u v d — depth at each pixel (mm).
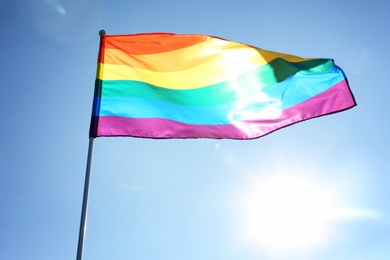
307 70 9609
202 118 8922
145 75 9094
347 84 9422
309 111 9211
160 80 9141
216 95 9219
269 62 9734
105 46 9266
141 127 8453
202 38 9812
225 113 9062
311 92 9398
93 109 8273
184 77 9312
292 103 9320
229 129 8922
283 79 9523
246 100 9273
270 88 9453
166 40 9656
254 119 9102
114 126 8305
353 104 9219
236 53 9789
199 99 9117
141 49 9430
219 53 9719
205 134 8750
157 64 9328
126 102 8641
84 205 6867
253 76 9547
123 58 9195
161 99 8891
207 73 9438
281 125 9094
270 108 9242
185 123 8781
